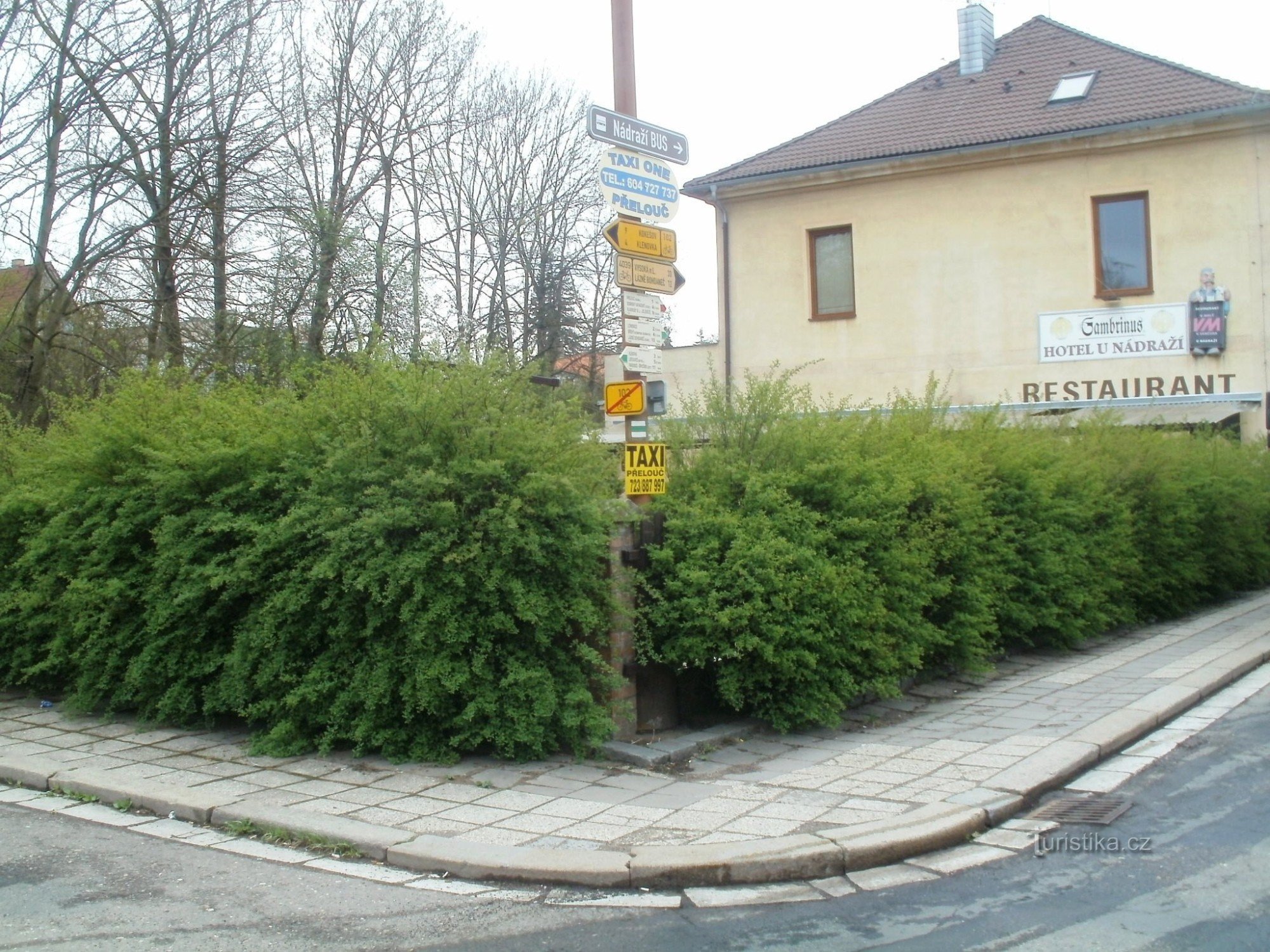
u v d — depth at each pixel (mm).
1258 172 19438
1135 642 12883
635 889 5340
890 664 8594
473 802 6602
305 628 7785
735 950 4590
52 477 9336
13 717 9195
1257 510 16828
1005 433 12008
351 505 7535
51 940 4797
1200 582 15398
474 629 7348
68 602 8859
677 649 8016
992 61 23984
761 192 22344
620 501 7895
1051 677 10516
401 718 7645
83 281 17812
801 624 7922
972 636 9758
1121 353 20188
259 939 4793
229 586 7895
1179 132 19672
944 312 21234
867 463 8766
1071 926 4711
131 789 6938
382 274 21578
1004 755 7375
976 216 21047
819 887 5305
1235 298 19578
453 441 7621
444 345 9695
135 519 8453
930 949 4531
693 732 8203
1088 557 12500
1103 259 20484
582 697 7441
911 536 9195
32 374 17469
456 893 5316
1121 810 6332
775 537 8008
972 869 5477
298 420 8219
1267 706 9016
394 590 7090
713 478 8594
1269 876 5211
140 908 5152
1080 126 20219
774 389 9094
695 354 23203
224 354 17672
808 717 8164
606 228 8516
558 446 7789
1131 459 14039
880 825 5863
